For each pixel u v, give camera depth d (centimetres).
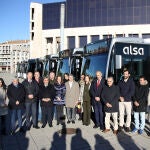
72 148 743
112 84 902
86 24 7269
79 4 7312
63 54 1736
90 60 1245
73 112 1071
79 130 950
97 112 984
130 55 1114
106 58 1117
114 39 1105
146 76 1136
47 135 884
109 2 7019
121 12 6944
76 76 1405
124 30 6938
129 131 920
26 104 951
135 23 6856
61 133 906
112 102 891
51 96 992
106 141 809
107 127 916
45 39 8144
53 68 1938
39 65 2559
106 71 1102
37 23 8806
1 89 876
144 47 1146
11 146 766
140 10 6794
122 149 734
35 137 860
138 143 788
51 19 7975
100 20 7138
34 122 980
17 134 898
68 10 7444
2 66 15325
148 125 1014
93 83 989
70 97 1061
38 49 8769
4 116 888
